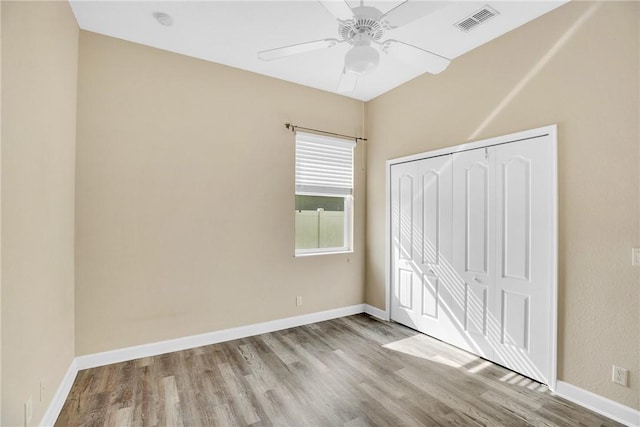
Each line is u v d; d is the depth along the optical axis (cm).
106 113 263
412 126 350
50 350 187
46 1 177
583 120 214
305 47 198
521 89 251
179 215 293
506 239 260
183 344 294
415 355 286
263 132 339
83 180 253
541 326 237
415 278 347
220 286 313
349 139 401
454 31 260
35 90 162
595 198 209
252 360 274
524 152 248
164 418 195
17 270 142
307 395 221
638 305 190
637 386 189
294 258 359
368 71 183
